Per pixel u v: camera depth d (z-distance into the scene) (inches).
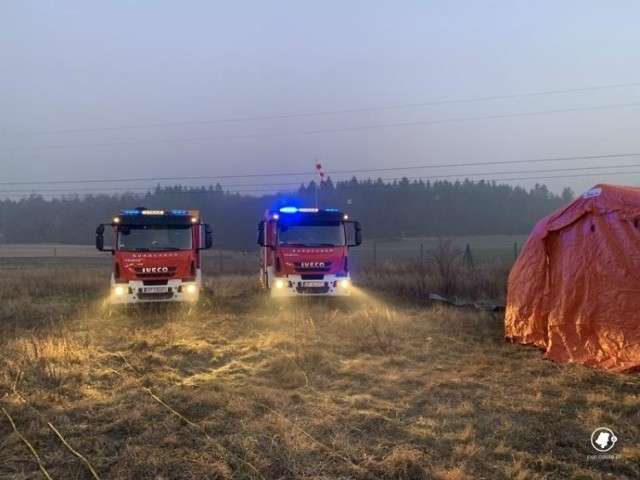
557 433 218.1
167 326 457.7
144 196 2210.9
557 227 362.3
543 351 359.3
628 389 271.6
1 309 591.8
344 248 563.5
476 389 277.7
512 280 402.0
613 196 331.3
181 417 236.5
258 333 433.7
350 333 417.1
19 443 212.1
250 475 183.6
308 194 1729.8
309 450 201.6
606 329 314.7
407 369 318.7
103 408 252.4
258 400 259.1
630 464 190.7
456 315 493.4
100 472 188.5
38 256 1983.3
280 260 553.6
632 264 310.8
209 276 1054.4
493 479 181.3
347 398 264.5
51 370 306.5
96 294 747.4
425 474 183.3
